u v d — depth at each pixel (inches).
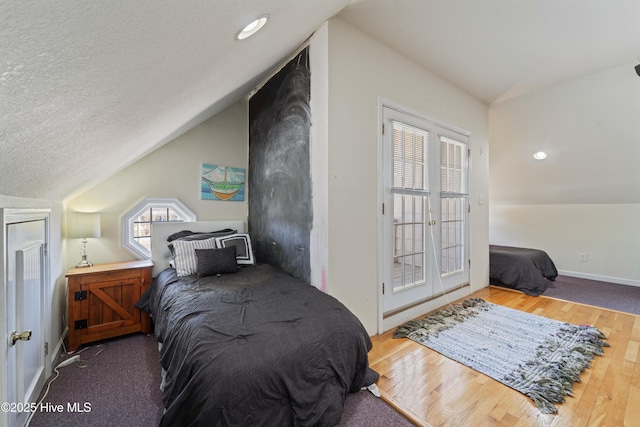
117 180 107.5
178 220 123.6
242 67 73.4
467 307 114.7
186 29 34.7
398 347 83.3
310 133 88.8
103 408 60.4
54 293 79.1
